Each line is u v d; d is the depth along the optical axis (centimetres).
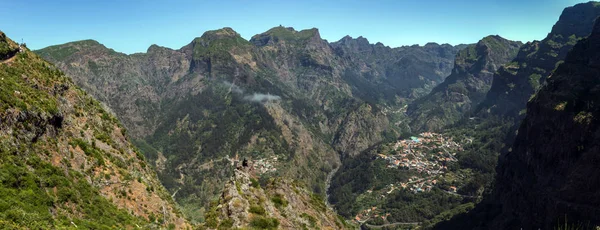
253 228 4334
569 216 9194
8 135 4012
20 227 3088
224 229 4262
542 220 10150
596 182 8950
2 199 3281
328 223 5966
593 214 8619
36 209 3475
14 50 5475
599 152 9225
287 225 4866
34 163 4066
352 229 6594
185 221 5381
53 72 5916
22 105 4359
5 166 3669
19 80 4894
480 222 13012
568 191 9550
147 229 4494
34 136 4356
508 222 11531
